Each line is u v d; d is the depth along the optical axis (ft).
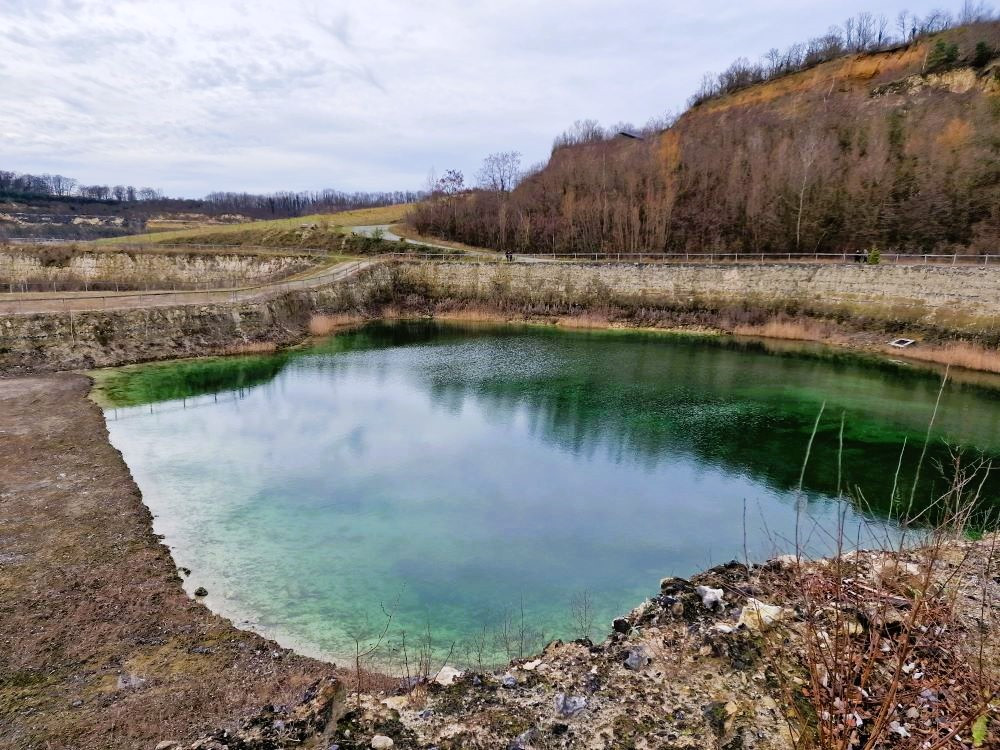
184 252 171.22
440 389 92.22
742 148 204.13
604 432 72.43
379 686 27.94
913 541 27.89
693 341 130.62
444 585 40.75
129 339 102.94
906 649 14.76
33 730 25.04
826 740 13.38
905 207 165.58
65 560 40.52
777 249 176.86
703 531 48.52
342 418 77.36
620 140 282.77
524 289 161.99
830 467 60.90
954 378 95.66
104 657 30.83
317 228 212.84
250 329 120.67
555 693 17.25
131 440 66.64
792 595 20.62
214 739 15.39
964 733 13.71
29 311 99.14
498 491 55.93
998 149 164.55
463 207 235.81
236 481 57.00
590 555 44.96
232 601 38.06
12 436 63.77
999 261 136.98
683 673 17.46
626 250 191.52
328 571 42.09
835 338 123.03
